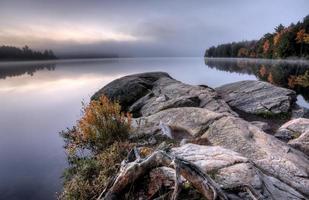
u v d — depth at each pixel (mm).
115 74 41688
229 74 36938
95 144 7363
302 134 7406
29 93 22094
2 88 25969
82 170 5734
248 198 3594
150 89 14234
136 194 3902
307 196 4488
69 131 9742
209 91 12539
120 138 7191
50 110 14836
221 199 3238
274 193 3916
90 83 28922
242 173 4145
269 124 10516
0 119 12734
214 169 4293
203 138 7113
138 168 3814
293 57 87125
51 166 7121
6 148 8680
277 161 5426
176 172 3338
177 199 3479
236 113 11031
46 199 5621
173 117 8570
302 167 5398
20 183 6289
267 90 13516
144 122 8695
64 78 36812
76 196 4973
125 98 13516
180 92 12492
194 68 55125
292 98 12938
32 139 9562
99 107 7527
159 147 6141
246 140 6359
